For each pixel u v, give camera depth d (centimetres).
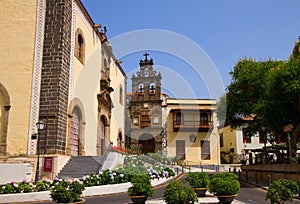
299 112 1827
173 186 866
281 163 1895
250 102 2202
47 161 1664
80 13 2173
